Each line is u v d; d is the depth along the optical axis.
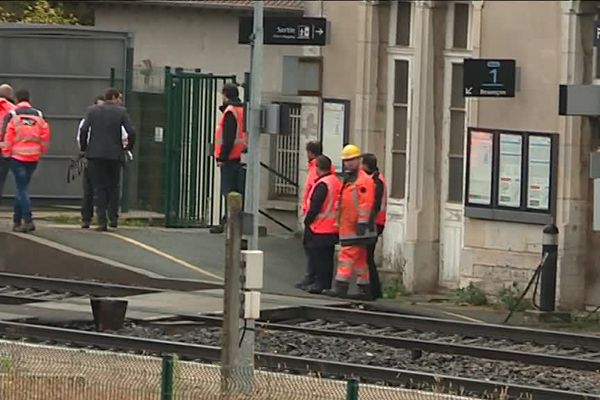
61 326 59.88
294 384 43.94
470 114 76.75
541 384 50.81
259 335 59.09
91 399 41.34
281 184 87.25
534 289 71.12
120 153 78.50
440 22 79.94
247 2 93.56
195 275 73.38
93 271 74.00
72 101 85.56
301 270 76.94
